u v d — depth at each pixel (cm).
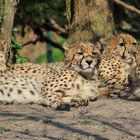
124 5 2212
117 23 2453
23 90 1299
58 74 1314
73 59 1327
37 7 2286
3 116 1127
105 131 1012
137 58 1525
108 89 1432
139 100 1329
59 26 2636
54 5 2370
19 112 1174
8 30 1447
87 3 1578
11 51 1609
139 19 2544
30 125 1048
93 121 1084
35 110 1209
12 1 1445
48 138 960
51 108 1245
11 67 1329
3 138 951
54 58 3388
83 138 957
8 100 1289
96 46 1358
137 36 2500
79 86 1312
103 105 1255
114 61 1540
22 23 2434
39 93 1309
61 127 1034
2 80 1292
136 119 1105
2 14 1440
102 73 1520
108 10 1608
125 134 996
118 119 1104
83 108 1229
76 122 1073
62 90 1295
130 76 1516
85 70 1309
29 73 1325
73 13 1603
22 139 948
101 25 1588
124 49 1551
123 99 1355
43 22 2594
